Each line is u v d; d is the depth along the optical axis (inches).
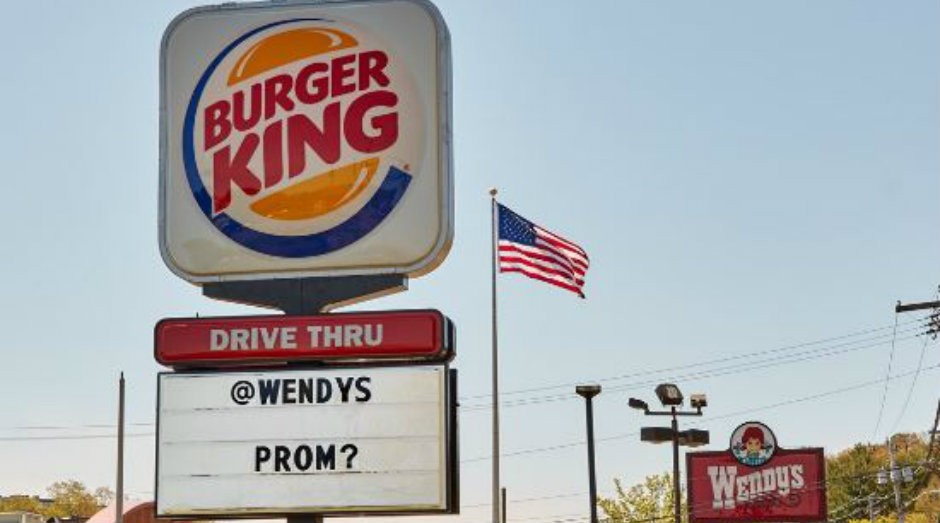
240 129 853.2
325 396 806.5
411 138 840.9
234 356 810.2
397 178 838.5
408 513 794.2
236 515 800.9
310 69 852.6
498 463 1705.2
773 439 2421.3
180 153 855.7
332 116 847.1
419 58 846.5
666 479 3014.3
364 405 803.4
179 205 851.4
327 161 844.6
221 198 848.9
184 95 860.0
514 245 1469.0
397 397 802.8
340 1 856.9
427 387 802.2
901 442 4869.6
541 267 1465.3
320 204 842.2
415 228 833.5
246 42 859.4
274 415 807.1
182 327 814.5
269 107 852.0
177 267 845.8
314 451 802.2
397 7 852.0
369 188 839.7
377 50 850.1
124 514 2235.5
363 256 835.4
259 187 847.1
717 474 2442.2
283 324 810.8
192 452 807.7
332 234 838.5
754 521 2409.0
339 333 805.9
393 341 802.2
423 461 796.0
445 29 846.5
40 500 4466.0
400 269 831.7
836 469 4904.0
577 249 1483.8
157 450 809.5
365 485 797.2
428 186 836.6
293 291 837.2
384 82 847.1
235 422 808.3
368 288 832.3
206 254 845.2
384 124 843.4
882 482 3690.9
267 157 848.3
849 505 4687.5
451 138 840.3
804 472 2404.0
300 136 847.7
